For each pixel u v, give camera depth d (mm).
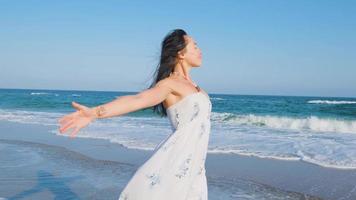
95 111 2338
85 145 12297
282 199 6547
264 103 47250
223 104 45281
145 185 2768
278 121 22219
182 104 2809
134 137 14039
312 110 34219
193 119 2818
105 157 10203
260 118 23203
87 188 6918
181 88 2811
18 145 12133
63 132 2256
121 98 2506
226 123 22000
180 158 2779
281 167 9141
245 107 39812
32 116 24828
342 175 8305
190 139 2809
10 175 7824
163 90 2736
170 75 2973
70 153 10664
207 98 2920
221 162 9734
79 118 2283
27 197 6270
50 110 33938
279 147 12031
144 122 20688
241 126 19938
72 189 6828
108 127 17766
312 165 9359
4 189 6727
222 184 7523
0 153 10570
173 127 2926
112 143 12703
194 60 3033
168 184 2740
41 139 13805
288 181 7801
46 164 9055
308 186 7414
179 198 2738
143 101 2582
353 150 11469
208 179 7941
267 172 8609
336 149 11680
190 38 3057
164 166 2779
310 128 19688
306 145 12531
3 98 54438
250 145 12398
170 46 2969
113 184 7227
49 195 6426
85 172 8250
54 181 7391
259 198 6586
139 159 9938
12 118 23094
